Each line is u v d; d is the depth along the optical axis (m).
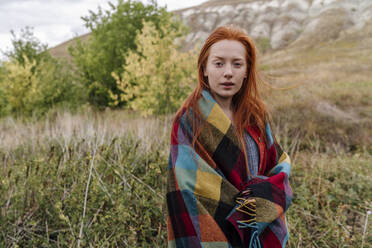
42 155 2.93
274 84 9.48
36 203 2.25
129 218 1.94
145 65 6.42
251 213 1.15
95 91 9.76
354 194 2.90
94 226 1.86
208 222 1.07
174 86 6.46
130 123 4.39
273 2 79.69
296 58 27.47
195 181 1.13
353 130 5.33
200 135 1.20
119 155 2.63
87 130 3.45
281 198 1.21
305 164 3.89
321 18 61.69
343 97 7.98
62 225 2.12
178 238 1.13
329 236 2.18
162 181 2.45
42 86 8.89
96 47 9.96
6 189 2.17
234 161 1.21
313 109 6.17
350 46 35.19
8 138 3.77
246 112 1.38
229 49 1.16
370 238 2.20
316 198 2.74
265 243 1.19
